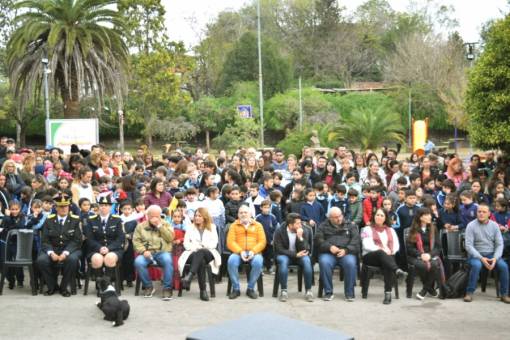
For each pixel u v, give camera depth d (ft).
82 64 74.90
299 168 44.47
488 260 30.17
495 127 45.91
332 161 44.93
